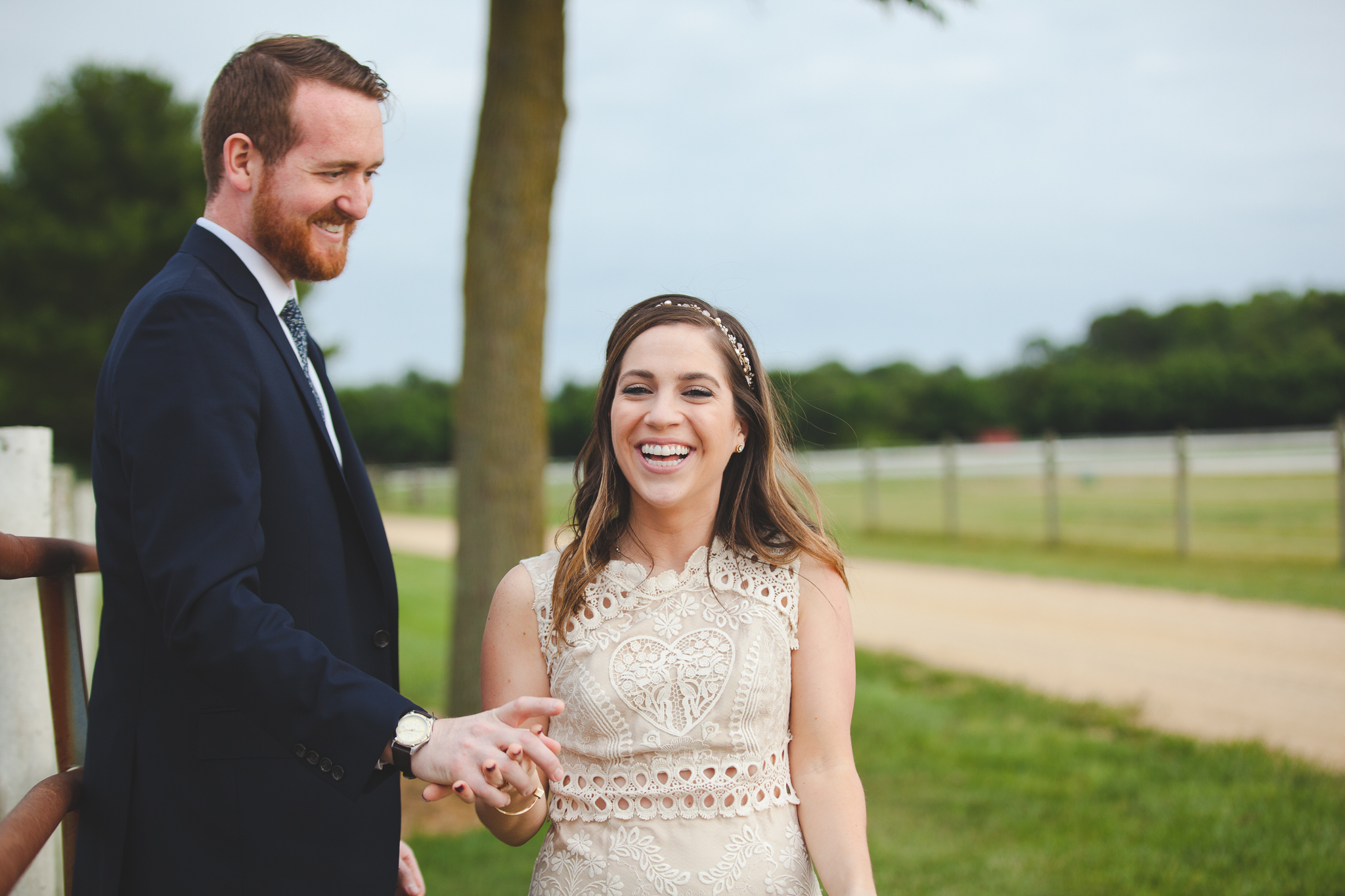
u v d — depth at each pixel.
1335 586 9.84
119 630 1.69
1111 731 5.88
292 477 1.72
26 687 1.97
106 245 26.31
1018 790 4.93
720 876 1.75
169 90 29.20
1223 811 4.51
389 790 1.83
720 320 1.99
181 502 1.52
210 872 1.67
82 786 1.70
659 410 1.85
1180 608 9.29
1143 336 46.88
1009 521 16.58
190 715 1.68
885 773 5.25
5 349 25.86
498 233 4.84
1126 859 4.07
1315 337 39.19
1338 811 4.43
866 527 17.41
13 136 27.81
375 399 41.16
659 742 1.80
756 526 2.00
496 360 4.86
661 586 1.91
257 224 1.79
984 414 36.06
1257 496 14.21
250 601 1.50
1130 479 15.68
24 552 1.65
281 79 1.75
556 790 1.86
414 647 8.59
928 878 3.95
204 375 1.60
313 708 1.46
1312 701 6.27
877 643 8.51
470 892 3.82
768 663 1.85
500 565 4.88
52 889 2.07
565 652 1.90
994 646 8.23
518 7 4.76
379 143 1.87
